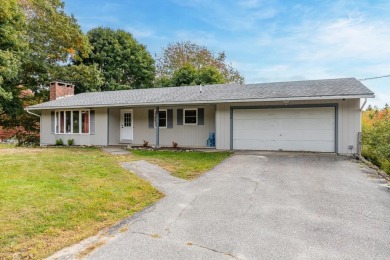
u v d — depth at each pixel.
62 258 3.16
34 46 21.16
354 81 12.62
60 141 16.67
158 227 4.11
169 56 36.66
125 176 7.23
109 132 15.84
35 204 4.70
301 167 8.52
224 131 12.96
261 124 12.38
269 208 4.90
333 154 10.93
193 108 15.00
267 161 9.61
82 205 4.84
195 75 29.33
